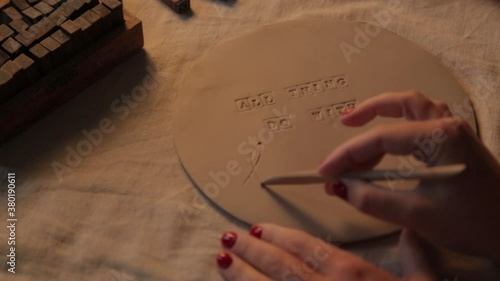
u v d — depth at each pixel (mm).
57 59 729
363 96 771
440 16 887
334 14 882
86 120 763
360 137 603
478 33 870
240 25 869
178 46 840
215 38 854
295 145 724
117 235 685
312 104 761
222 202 689
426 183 598
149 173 728
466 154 592
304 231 668
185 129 739
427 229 609
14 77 687
